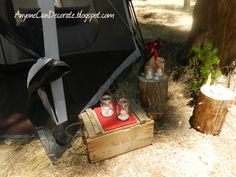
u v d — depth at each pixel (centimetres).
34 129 224
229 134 209
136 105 202
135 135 186
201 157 188
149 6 736
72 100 265
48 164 186
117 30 339
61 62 177
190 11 664
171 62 322
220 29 236
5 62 315
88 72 316
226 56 238
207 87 204
